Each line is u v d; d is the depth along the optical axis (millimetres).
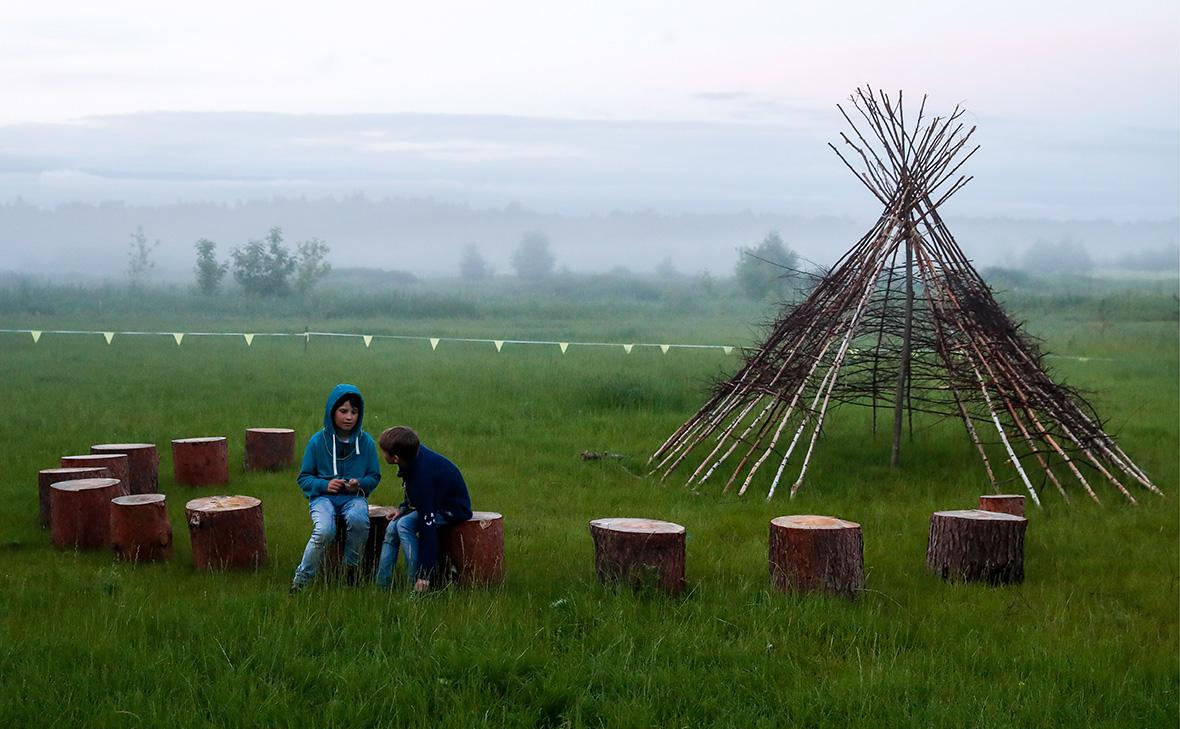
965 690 6121
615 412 17625
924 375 13898
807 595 7500
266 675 5953
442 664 6141
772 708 5875
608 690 5992
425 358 26828
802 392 12398
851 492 11680
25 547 9133
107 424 15461
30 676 5848
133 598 7352
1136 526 10445
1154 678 6508
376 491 11656
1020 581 8484
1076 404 12930
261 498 11070
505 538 9500
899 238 12695
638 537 7535
